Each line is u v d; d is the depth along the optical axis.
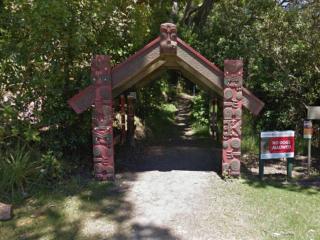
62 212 4.85
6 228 4.43
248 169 6.88
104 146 5.86
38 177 5.56
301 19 6.95
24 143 5.86
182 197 5.32
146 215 4.77
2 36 5.92
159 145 9.22
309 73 7.54
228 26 8.73
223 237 4.22
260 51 7.53
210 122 11.07
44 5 5.46
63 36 6.03
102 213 4.83
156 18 10.83
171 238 4.20
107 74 5.65
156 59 5.71
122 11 7.02
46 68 6.09
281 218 4.66
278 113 8.65
